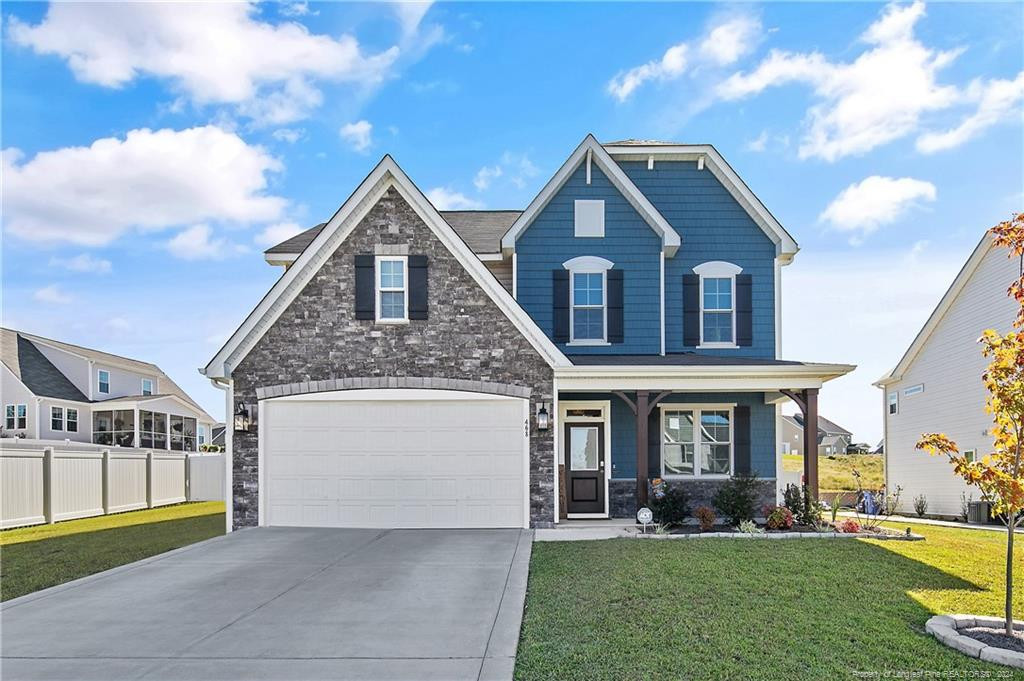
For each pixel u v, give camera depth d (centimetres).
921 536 1321
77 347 3775
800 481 1961
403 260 1475
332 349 1466
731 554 1112
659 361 1552
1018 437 739
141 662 676
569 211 1698
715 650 665
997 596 866
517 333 1466
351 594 913
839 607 809
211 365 1461
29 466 1764
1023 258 845
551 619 774
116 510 2125
